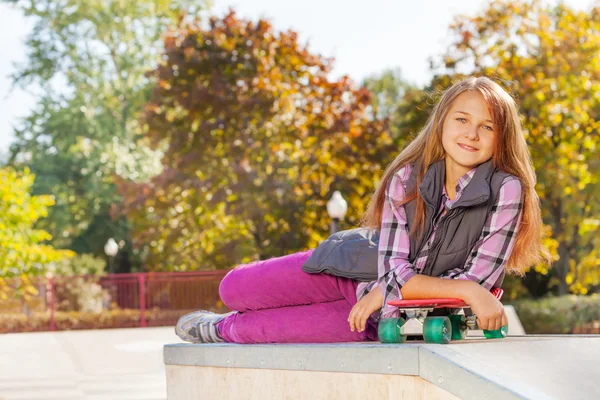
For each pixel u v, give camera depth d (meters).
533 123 21.80
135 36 39.72
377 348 2.22
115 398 7.90
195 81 27.52
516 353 2.16
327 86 27.20
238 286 2.96
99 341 15.83
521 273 2.70
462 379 1.94
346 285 2.78
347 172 26.92
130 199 29.89
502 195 2.42
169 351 3.09
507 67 22.39
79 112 39.22
